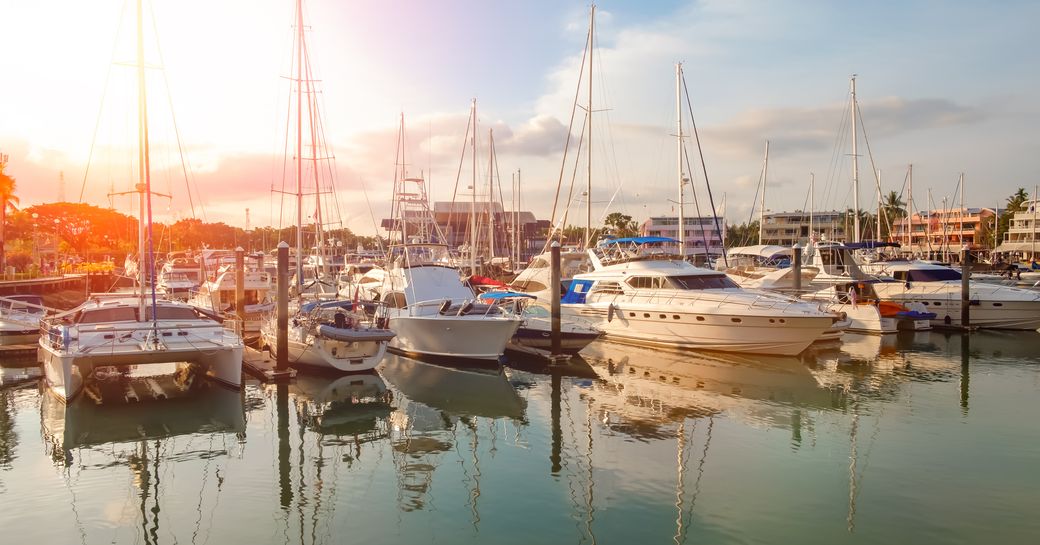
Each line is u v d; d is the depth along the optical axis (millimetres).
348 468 11180
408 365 19984
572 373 18797
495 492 10016
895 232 97625
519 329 21188
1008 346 22922
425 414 14609
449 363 19938
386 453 11977
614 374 18594
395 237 29891
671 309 21578
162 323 16406
